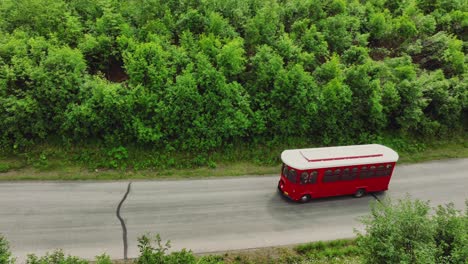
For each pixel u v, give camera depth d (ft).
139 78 74.84
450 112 92.79
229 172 77.36
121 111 73.10
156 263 39.37
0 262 38.58
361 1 115.24
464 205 74.33
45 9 84.38
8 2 86.02
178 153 78.38
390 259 43.04
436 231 45.29
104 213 63.46
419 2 117.60
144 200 67.36
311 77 80.79
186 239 59.67
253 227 63.67
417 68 95.55
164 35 84.79
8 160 72.69
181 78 74.18
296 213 68.13
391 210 47.50
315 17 100.78
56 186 68.80
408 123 87.15
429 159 89.51
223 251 58.08
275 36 91.15
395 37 106.32
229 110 77.25
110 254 55.52
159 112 73.87
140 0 90.38
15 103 69.56
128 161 75.82
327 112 82.94
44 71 71.87
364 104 84.89
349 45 96.37
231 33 88.38
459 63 96.89
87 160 74.64
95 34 83.71
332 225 66.08
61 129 74.90
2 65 72.90
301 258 57.93
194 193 70.54
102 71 83.87
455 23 113.39
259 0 98.84
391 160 70.90
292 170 67.05
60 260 40.34
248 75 84.02
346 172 69.41
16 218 60.75
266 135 83.61
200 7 91.71
